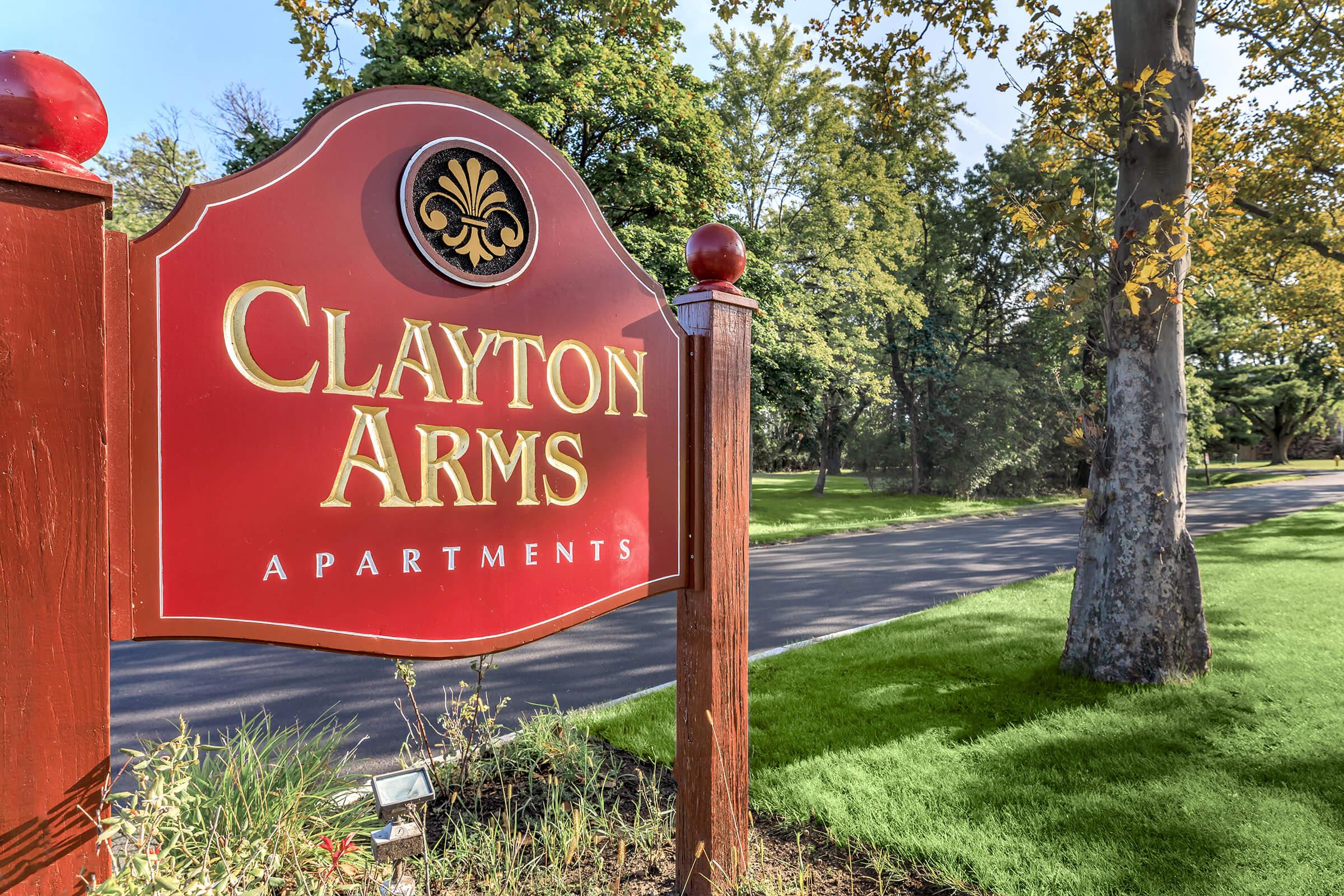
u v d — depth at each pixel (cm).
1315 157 1303
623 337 260
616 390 259
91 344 150
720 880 266
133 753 184
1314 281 1709
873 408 3128
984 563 1236
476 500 221
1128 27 533
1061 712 447
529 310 236
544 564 237
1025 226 532
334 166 196
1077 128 600
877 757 381
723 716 272
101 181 151
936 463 2916
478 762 381
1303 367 4672
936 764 372
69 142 150
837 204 2342
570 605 244
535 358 237
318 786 321
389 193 206
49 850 145
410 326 209
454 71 1262
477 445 222
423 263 212
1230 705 450
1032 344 2986
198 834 239
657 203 1498
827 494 3033
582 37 1434
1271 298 1797
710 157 1620
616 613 863
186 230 170
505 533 228
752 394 1692
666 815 324
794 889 265
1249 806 320
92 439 150
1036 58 649
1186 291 529
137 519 161
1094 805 324
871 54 728
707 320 282
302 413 188
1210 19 1078
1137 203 535
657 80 1508
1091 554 529
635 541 262
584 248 251
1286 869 272
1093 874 268
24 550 143
